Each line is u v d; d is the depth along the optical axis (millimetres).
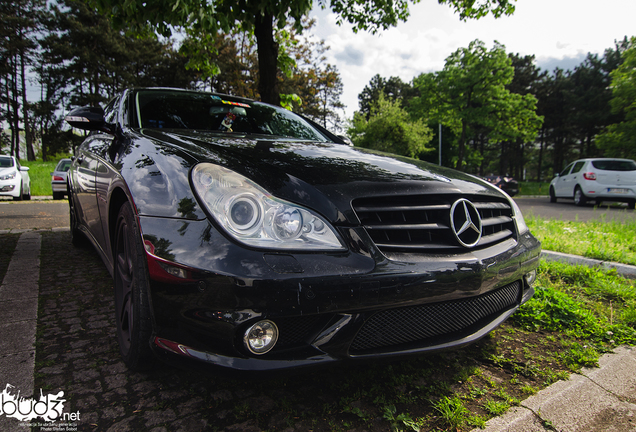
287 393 1529
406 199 1525
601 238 4469
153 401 1438
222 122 2572
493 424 1383
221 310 1206
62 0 36344
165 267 1282
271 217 1285
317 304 1248
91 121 2234
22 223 5898
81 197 3037
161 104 2533
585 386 1642
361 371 1712
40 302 2414
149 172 1574
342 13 6387
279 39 6512
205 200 1305
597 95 40969
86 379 1569
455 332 1619
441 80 26719
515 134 26938
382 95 32062
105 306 2371
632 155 18266
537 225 5621
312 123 3148
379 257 1368
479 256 1586
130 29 3715
